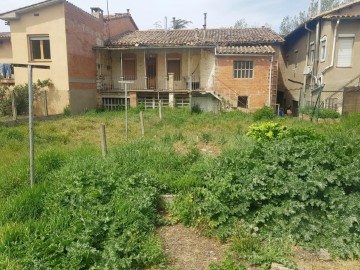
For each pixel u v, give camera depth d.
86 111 19.19
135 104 20.45
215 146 8.51
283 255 3.60
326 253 3.63
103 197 4.45
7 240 3.41
